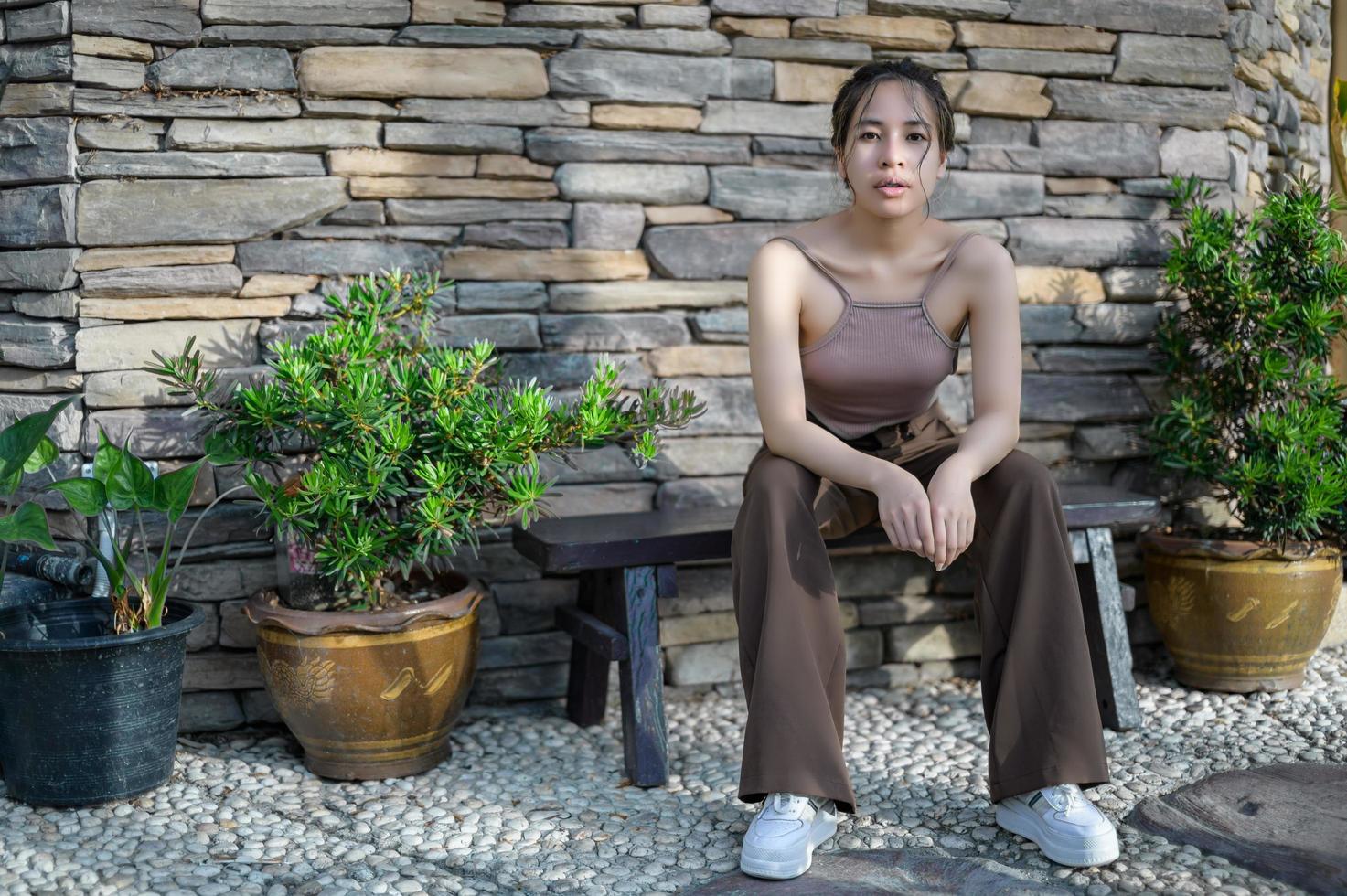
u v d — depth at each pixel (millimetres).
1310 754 2619
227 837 2262
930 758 2674
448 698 2582
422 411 2523
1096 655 2863
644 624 2555
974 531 2275
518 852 2199
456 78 2910
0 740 2408
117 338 2770
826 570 2172
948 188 3188
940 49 3176
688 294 3072
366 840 2258
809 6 3080
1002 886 1998
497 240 2967
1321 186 3127
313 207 2857
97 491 2336
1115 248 3293
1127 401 3299
